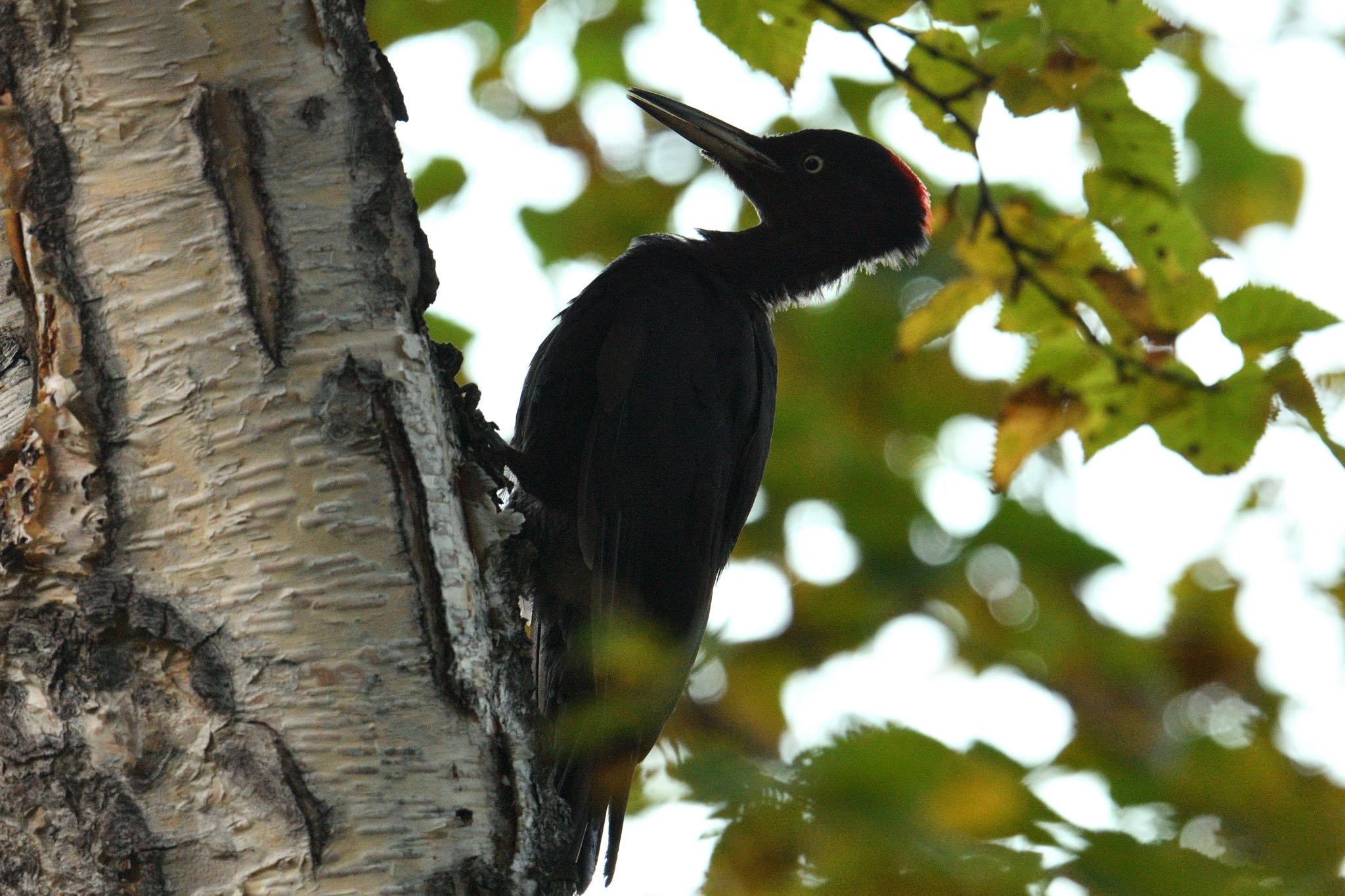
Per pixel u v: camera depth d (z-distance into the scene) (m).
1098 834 4.98
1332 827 5.68
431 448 5.60
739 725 11.08
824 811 4.86
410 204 5.79
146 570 5.23
